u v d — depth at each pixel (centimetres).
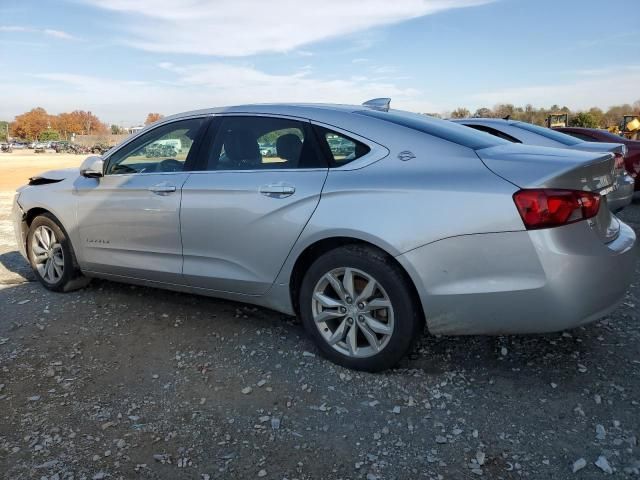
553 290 268
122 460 246
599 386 303
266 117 362
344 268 315
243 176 354
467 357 341
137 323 405
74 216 443
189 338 378
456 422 272
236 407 289
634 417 273
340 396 298
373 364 315
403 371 325
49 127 15562
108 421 277
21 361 344
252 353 353
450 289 284
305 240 322
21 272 554
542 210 265
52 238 475
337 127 334
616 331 377
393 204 294
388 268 299
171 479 233
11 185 1894
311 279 329
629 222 815
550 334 373
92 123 16238
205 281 376
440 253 283
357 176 313
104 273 441
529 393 297
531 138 709
